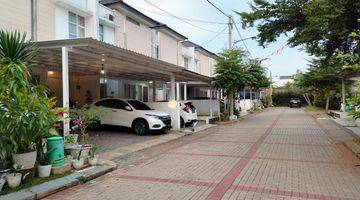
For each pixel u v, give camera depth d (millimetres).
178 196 5922
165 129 15555
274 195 5918
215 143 12555
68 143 8570
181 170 7961
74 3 17016
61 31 16172
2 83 6133
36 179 6680
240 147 11469
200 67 38531
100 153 10312
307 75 31594
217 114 23906
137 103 15938
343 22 10328
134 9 21953
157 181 6988
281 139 13508
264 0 11578
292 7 11203
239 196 5879
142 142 12695
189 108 18781
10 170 6164
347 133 15180
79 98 20844
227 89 23250
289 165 8414
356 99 9344
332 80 30203
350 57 9445
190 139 13906
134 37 23203
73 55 10961
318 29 10383
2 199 5520
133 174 7676
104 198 5910
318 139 13375
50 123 6883
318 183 6680
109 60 12500
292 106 50875
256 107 42156
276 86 69750
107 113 15508
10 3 13219
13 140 6098
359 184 6582
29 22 14195
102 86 21484
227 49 24641
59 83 17891
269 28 12328
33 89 6785
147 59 12594
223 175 7406
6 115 6012
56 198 5961
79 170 7645
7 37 7207
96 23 18281
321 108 39719
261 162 8820
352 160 8984
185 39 31438
